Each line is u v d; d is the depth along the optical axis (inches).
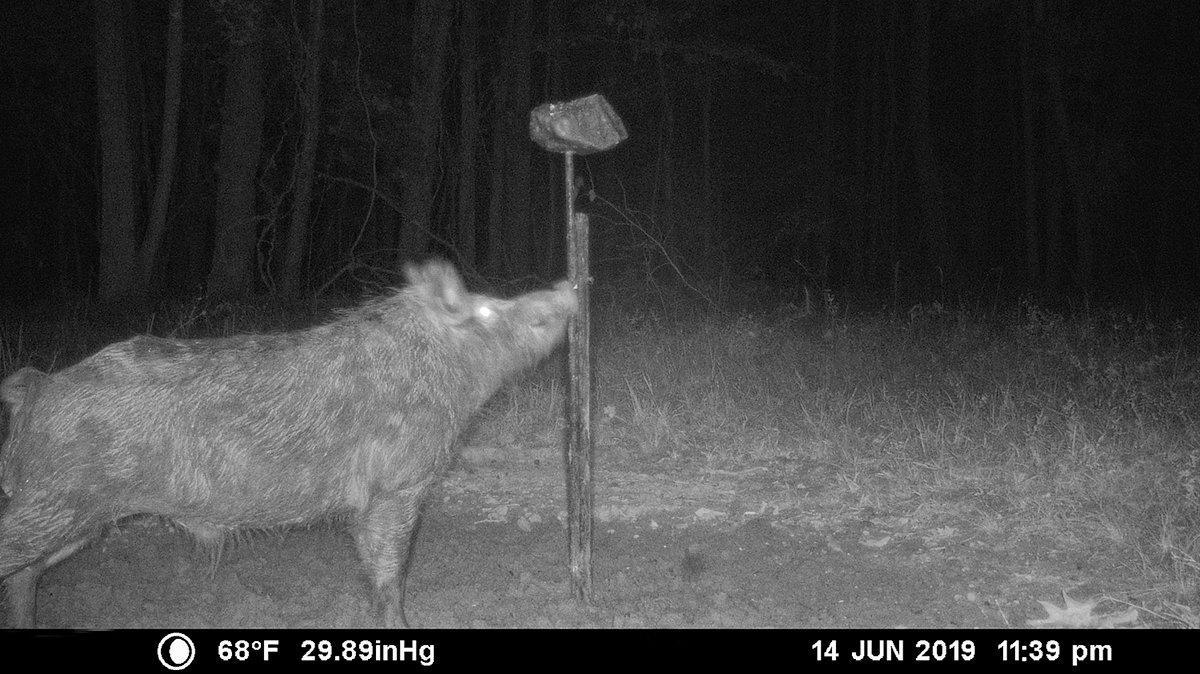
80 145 1280.8
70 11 1034.7
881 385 484.7
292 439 221.5
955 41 1493.6
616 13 1002.7
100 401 211.0
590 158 1106.7
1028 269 1235.9
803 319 698.2
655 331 627.8
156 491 214.1
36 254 1409.9
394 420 228.4
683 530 324.2
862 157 1376.7
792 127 1407.5
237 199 884.0
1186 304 835.4
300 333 232.1
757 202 1408.7
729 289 897.5
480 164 1178.6
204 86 1099.3
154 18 1039.6
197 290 926.4
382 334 232.2
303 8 900.6
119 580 283.0
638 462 395.9
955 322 663.8
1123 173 1290.6
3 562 208.1
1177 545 280.4
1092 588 269.7
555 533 320.8
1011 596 267.6
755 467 383.6
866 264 1396.4
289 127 1080.2
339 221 1285.7
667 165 1161.4
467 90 969.5
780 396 476.1
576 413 257.0
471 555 302.0
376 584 234.1
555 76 1059.9
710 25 1167.0
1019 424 398.6
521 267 1015.6
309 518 228.8
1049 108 1243.2
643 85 1197.7
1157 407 421.7
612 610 259.1
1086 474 340.8
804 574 284.5
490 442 414.6
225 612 259.9
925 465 359.3
